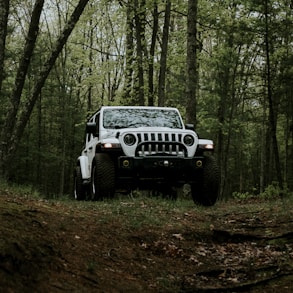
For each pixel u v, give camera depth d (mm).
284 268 5758
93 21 27891
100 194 9227
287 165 24828
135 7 19672
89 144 11500
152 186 9938
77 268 4668
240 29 16922
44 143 37125
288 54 17844
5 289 3787
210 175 9609
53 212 6152
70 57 33281
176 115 10977
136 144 9172
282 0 16375
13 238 4527
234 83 23672
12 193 7387
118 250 5605
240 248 6691
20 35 29703
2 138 11367
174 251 6090
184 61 21688
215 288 5098
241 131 30062
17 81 11445
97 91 36938
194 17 15273
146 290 4750
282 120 28047
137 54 20734
